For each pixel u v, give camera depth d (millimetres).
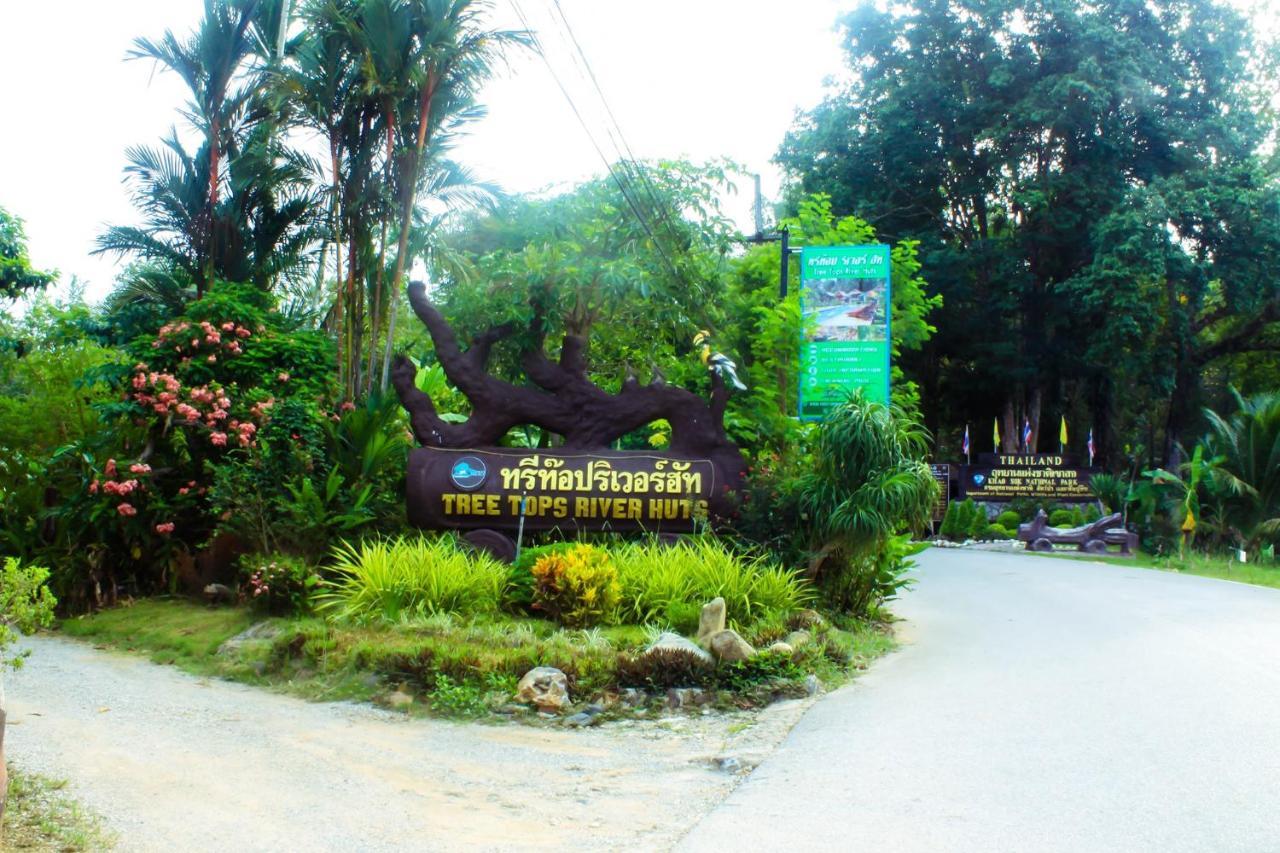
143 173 18297
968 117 35844
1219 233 33719
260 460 13844
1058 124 33969
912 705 8867
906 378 39312
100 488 14000
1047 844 5539
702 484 13727
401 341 25188
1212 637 12039
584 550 11695
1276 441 27719
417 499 13750
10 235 19188
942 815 6055
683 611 10984
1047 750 7266
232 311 15523
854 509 12516
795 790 6660
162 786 6715
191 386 14914
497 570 12039
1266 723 7832
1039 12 34562
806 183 37312
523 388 14320
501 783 7109
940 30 35969
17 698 9195
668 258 18047
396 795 6762
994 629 12938
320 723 8664
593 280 16531
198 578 14305
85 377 15531
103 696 9422
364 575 11578
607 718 8945
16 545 14562
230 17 18188
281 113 16672
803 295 19062
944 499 32250
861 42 37250
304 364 15805
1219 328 42562
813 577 13109
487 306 16641
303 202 18594
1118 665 10258
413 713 9094
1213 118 34000
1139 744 7320
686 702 9242
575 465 13805
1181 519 27969
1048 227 35344
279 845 5738
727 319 21234
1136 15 34844
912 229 37938
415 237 17438
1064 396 42781
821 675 9992
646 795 6832
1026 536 28672
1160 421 47312
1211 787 6367
